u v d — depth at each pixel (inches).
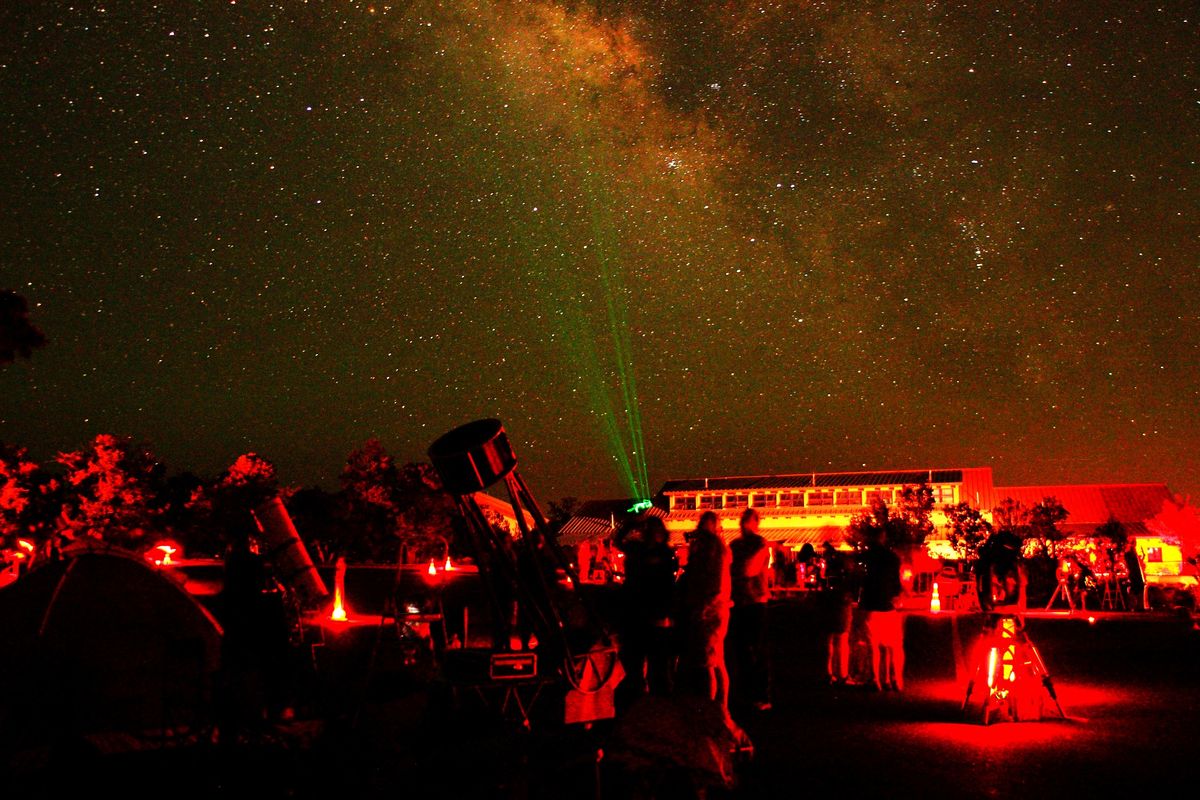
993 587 391.5
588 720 291.4
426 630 483.5
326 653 463.5
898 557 480.7
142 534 1207.6
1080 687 475.5
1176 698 441.4
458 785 257.9
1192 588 1036.5
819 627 853.8
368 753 301.3
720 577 355.6
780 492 2534.5
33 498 1112.2
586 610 309.9
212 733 314.7
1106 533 1342.3
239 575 350.9
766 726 375.6
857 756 320.2
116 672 349.7
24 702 321.1
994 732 361.7
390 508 1823.3
